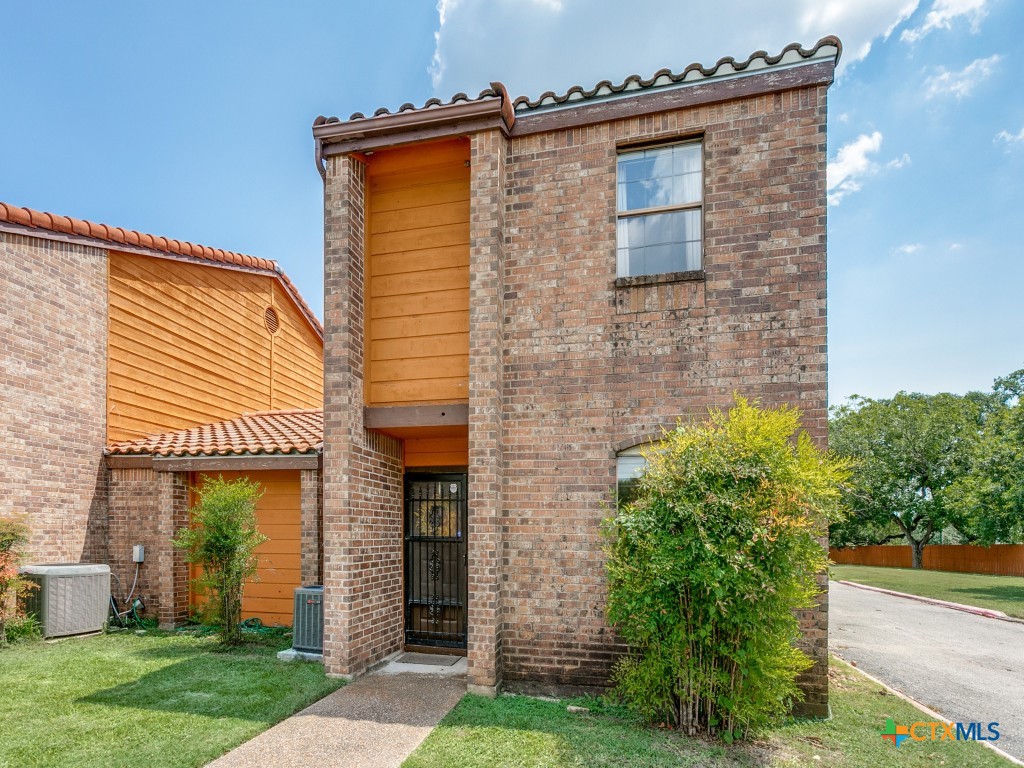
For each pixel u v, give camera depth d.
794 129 6.09
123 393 10.46
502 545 6.48
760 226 6.12
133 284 10.80
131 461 9.91
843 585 21.67
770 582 4.71
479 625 6.11
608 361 6.43
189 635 8.64
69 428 9.41
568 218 6.68
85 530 9.59
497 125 6.58
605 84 6.57
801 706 5.61
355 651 6.66
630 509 5.40
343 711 5.52
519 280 6.75
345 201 7.04
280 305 15.25
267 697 5.75
